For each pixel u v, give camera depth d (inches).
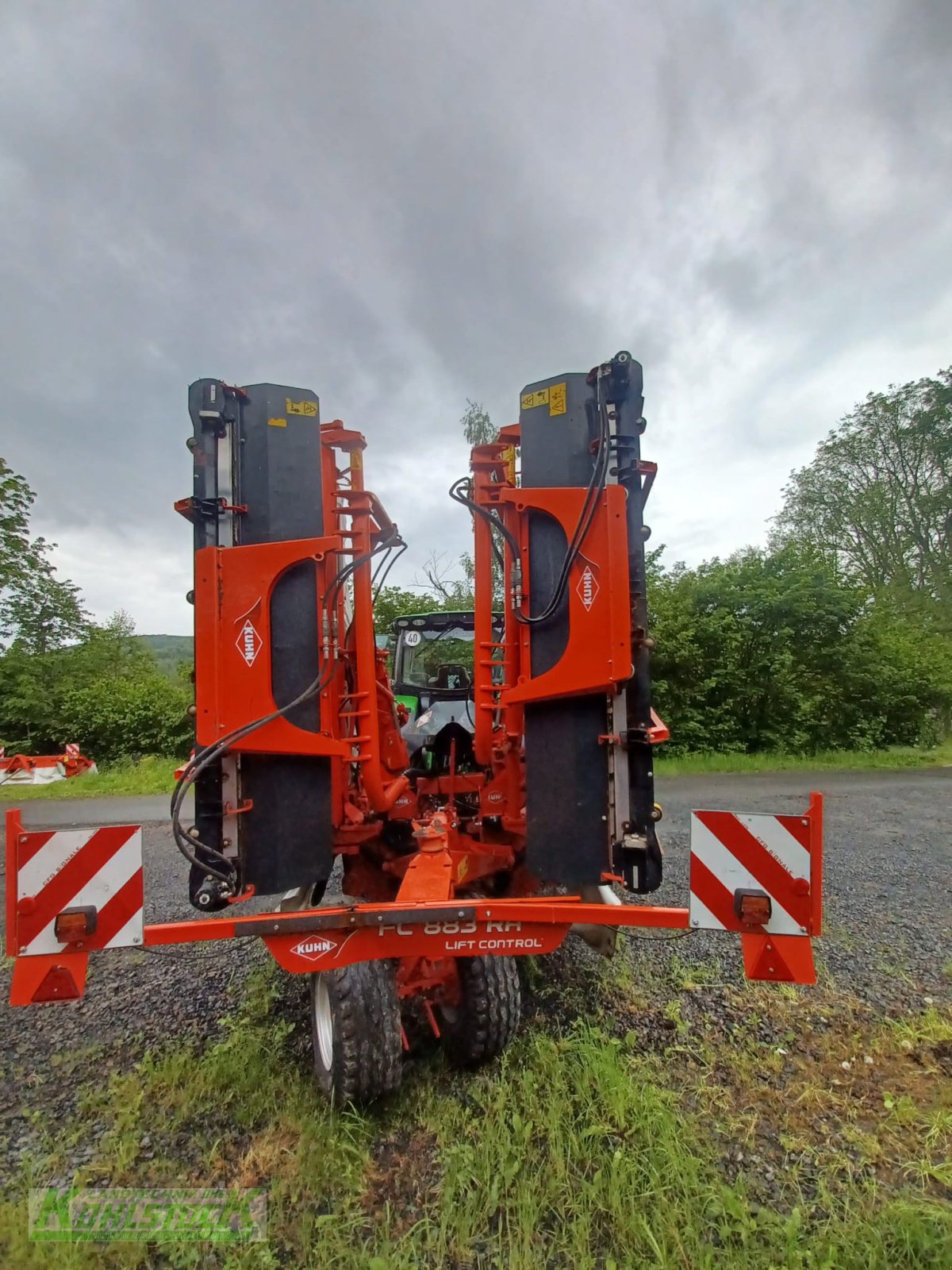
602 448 101.9
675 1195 77.1
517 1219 75.3
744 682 499.2
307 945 87.4
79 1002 131.2
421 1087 98.7
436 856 104.7
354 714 114.0
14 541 606.5
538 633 107.0
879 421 1053.8
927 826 278.1
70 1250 72.5
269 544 101.2
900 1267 69.1
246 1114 94.1
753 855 87.9
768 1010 122.0
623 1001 125.4
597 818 105.1
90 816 339.0
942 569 978.1
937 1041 111.3
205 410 101.7
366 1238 73.5
